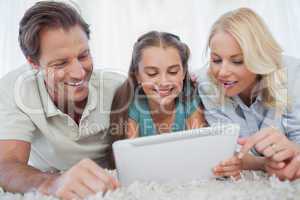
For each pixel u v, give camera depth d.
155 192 0.55
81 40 0.74
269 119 0.91
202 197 0.52
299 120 0.91
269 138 0.63
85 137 0.85
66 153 0.85
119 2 1.46
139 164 0.58
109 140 0.88
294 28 1.45
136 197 0.53
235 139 0.62
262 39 0.86
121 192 0.54
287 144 0.63
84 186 0.55
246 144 0.63
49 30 0.71
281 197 0.52
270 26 1.45
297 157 0.62
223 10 1.45
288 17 1.45
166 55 0.80
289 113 0.92
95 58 1.46
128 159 0.58
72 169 0.57
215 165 0.62
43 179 0.60
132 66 0.87
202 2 1.45
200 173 0.61
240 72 0.84
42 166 0.93
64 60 0.73
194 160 0.60
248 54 0.82
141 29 1.46
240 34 0.81
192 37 1.45
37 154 0.90
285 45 1.45
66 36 0.71
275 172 0.63
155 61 0.80
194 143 0.59
